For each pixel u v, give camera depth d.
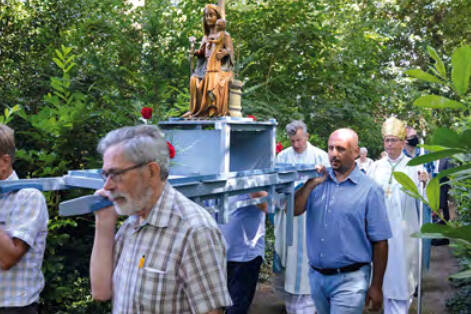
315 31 7.18
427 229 1.11
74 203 1.59
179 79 5.26
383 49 9.01
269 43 6.96
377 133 8.19
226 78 2.73
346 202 2.98
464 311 4.80
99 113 3.82
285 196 2.84
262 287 5.60
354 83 8.07
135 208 1.54
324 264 2.99
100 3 5.68
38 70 4.72
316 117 7.55
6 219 2.14
